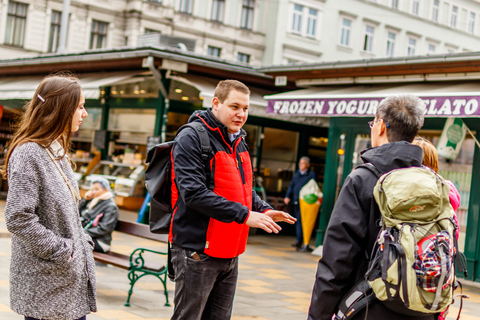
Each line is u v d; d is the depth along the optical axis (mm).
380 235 2303
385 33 39594
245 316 5270
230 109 3049
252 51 36344
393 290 2207
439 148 8234
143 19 32469
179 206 3031
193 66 10867
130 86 12688
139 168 12188
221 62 11312
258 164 12938
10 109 15469
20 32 29656
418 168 2359
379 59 8789
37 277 2375
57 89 2488
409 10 40562
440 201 2309
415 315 2301
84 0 31000
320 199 10992
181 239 3004
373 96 8164
